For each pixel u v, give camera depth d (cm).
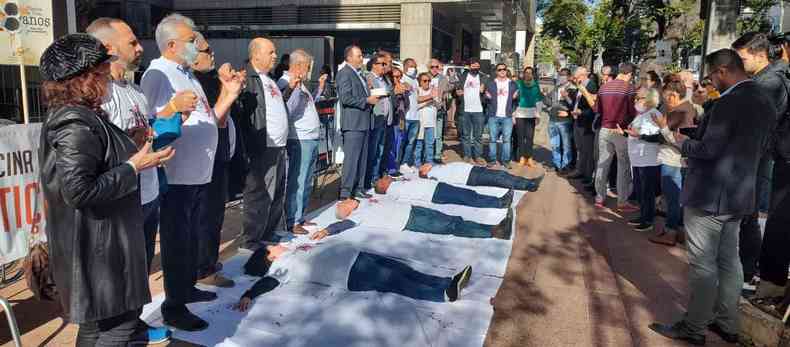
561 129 963
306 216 635
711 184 347
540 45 3988
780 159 402
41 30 456
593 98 810
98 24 311
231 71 393
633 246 573
